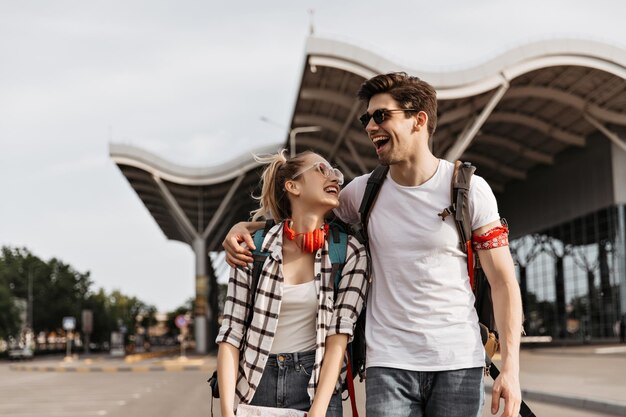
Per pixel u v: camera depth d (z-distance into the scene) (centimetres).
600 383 1585
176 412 1370
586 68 3906
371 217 363
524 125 4916
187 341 16275
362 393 1502
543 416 1118
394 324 352
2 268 10281
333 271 344
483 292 358
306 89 4181
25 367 4194
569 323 5094
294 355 342
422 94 355
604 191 4684
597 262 4744
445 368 341
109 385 2320
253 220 379
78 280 12206
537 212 5688
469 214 350
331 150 5359
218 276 8144
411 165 357
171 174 5931
